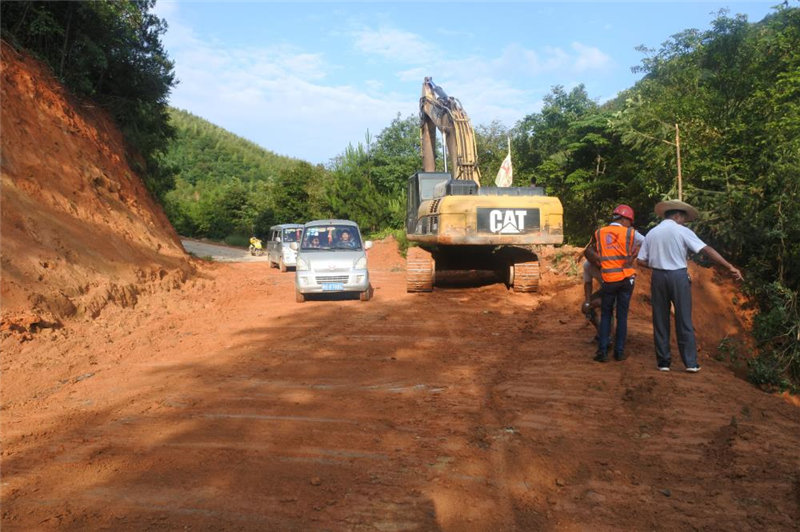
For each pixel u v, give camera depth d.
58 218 12.24
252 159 120.44
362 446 4.61
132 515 3.53
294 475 4.07
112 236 13.73
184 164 106.62
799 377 7.97
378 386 6.33
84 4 17.41
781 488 3.77
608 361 6.96
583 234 22.75
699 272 10.86
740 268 11.20
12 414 5.53
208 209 56.88
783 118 11.51
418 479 3.99
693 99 15.12
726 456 4.26
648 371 6.47
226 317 10.87
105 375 6.93
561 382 6.22
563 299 11.40
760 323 9.21
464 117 14.81
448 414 5.36
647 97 18.95
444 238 12.10
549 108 27.12
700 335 9.09
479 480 3.97
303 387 6.33
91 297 10.14
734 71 14.84
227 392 6.18
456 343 8.36
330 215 45.12
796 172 10.36
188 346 8.46
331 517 3.48
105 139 18.97
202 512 3.55
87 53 18.61
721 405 5.40
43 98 15.73
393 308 11.57
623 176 20.11
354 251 13.01
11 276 8.99
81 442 4.77
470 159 14.70
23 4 16.39
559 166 23.73
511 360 7.29
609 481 3.95
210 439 4.79
